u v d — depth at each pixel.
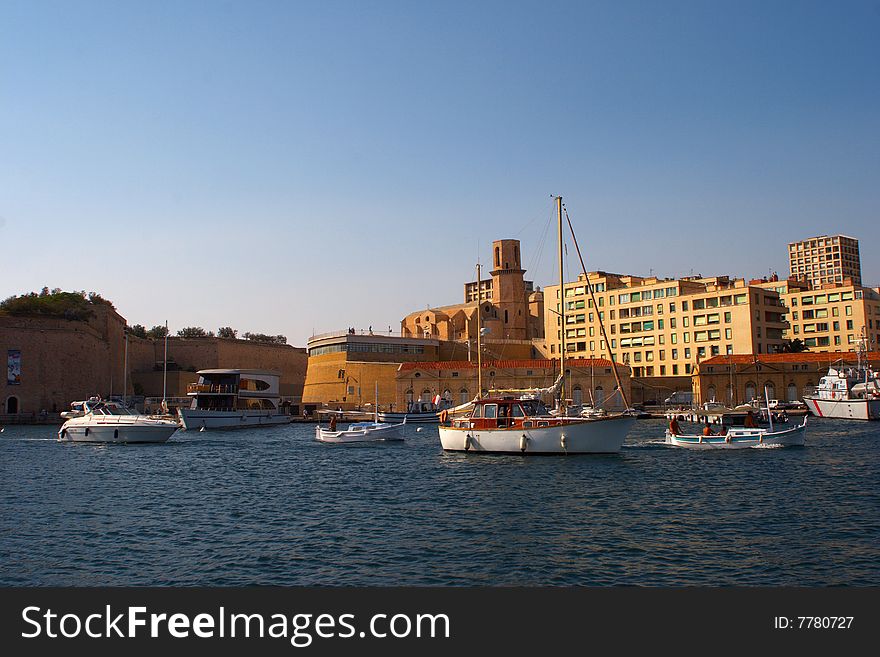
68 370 118.75
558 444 47.50
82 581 20.27
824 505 29.81
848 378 96.56
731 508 29.41
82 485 37.81
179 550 23.30
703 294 129.38
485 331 86.69
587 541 23.89
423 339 135.50
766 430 56.03
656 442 61.12
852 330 145.75
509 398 49.59
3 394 111.56
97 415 67.81
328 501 32.25
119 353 140.38
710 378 113.94
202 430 86.81
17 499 33.12
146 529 26.39
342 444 65.19
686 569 20.75
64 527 26.77
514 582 19.86
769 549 22.67
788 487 34.84
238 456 54.06
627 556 22.06
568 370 112.31
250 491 35.50
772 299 131.25
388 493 34.28
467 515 28.44
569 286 147.75
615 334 140.38
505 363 114.38
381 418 97.25
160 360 155.12
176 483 38.56
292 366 173.75
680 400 121.56
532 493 33.41
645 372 136.12
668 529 25.56
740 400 112.88
